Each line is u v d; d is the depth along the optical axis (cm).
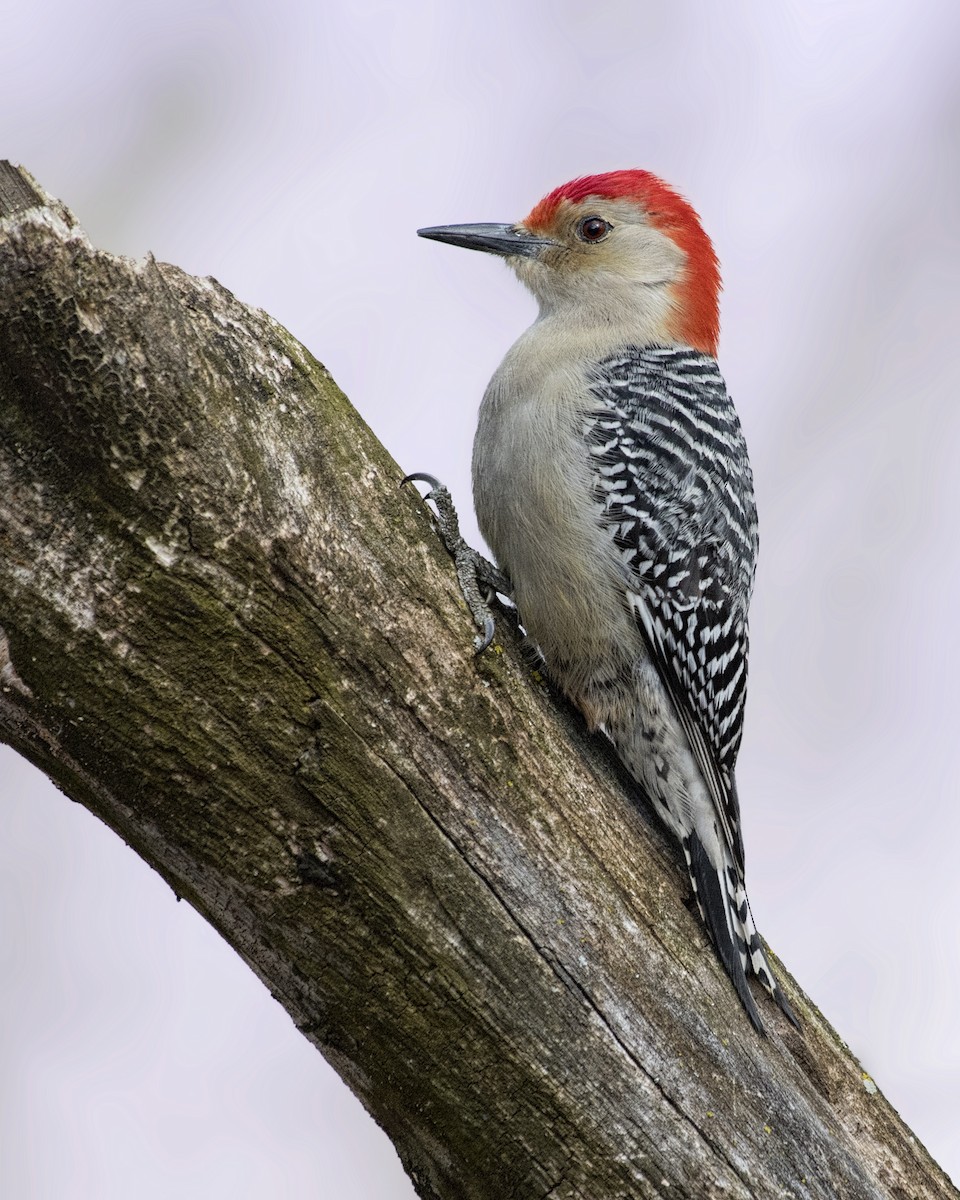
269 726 624
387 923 649
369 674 647
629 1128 678
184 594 604
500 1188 685
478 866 667
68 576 592
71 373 570
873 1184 757
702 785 888
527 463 891
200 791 624
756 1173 699
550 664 891
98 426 580
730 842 922
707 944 754
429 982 657
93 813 659
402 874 649
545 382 921
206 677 613
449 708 670
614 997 689
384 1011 661
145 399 586
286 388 655
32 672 602
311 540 634
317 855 639
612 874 715
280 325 675
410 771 654
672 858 782
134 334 583
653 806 875
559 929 681
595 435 891
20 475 580
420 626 669
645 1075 685
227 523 607
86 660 601
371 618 651
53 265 561
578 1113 672
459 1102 671
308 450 650
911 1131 833
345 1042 676
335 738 636
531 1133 672
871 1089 825
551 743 716
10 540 585
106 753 617
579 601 878
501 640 757
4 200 563
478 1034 663
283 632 624
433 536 709
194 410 600
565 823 704
